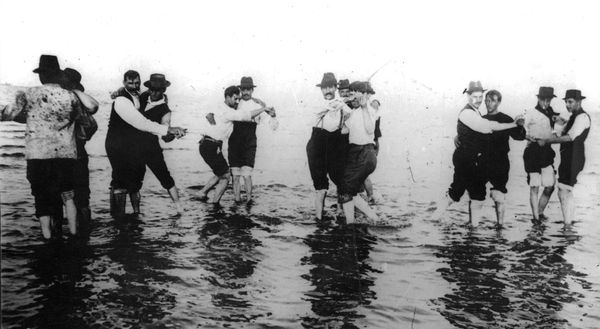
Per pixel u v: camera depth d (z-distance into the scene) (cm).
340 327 265
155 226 439
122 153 459
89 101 402
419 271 356
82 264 338
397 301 302
